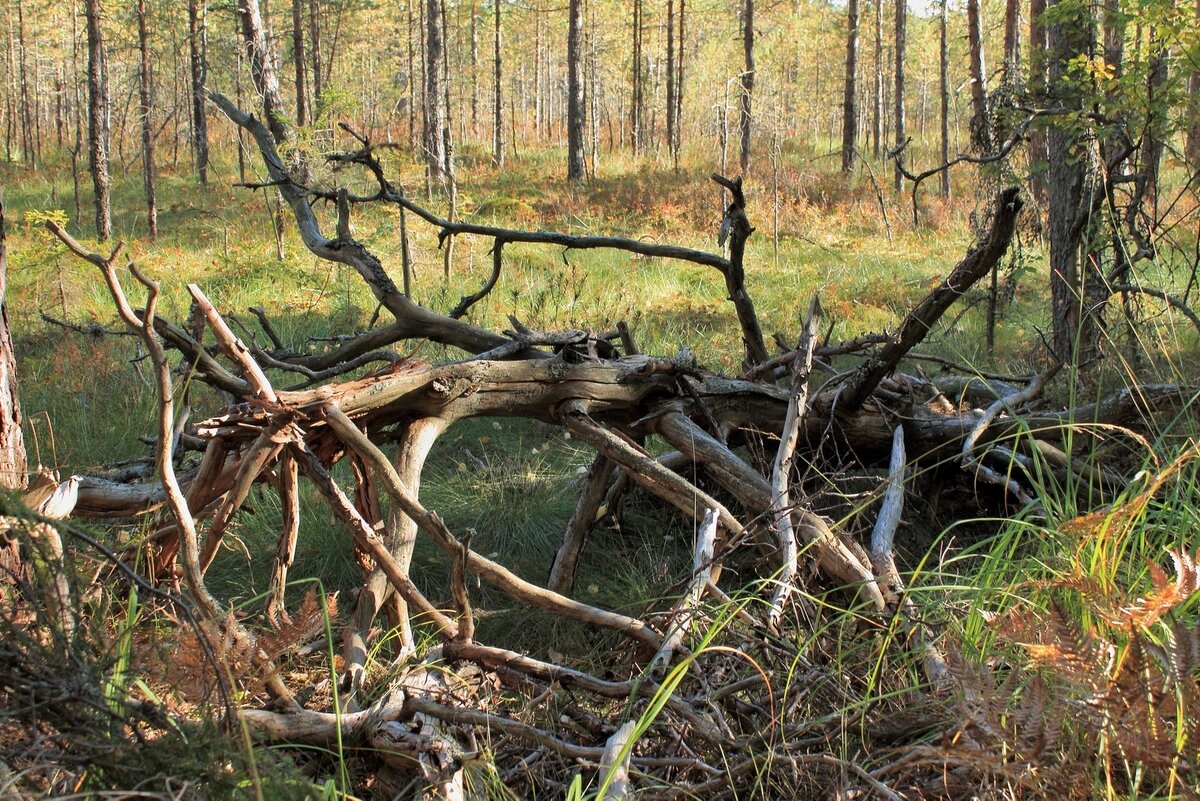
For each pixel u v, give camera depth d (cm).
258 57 1408
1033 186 787
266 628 335
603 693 271
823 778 240
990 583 287
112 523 400
